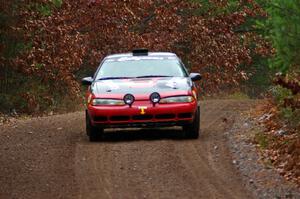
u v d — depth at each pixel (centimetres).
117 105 3719
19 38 6888
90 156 3375
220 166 3059
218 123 4559
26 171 3080
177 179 2847
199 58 8894
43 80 7212
